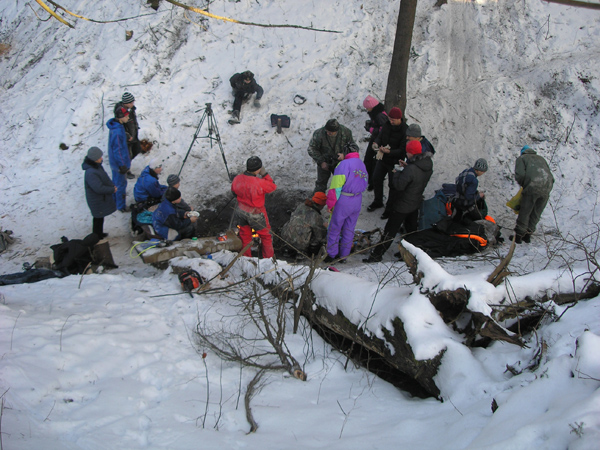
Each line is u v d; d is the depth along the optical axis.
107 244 6.55
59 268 6.06
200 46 10.27
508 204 6.95
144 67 9.97
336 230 6.51
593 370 2.55
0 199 8.11
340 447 2.58
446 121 9.04
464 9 10.07
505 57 9.49
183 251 6.39
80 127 9.15
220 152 9.02
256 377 3.46
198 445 2.61
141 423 2.80
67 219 7.75
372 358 3.70
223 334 4.14
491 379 2.92
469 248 6.60
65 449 2.48
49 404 2.89
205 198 8.28
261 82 9.90
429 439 2.59
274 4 10.77
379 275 5.71
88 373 3.28
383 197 8.39
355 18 10.34
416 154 6.29
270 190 6.33
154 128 9.25
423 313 3.29
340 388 3.43
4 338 3.50
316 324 4.32
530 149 6.67
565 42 9.31
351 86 9.70
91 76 9.94
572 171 7.95
